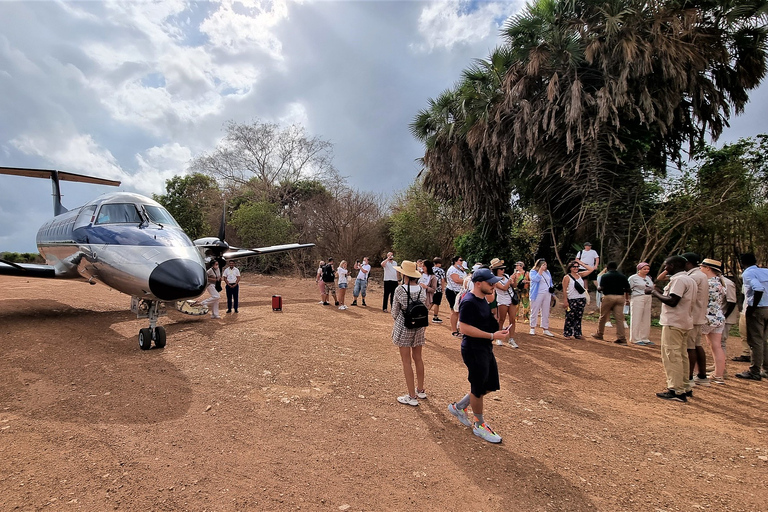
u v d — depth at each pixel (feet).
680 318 16.22
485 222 57.31
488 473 10.10
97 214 24.31
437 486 9.41
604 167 41.86
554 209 48.26
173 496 8.48
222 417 12.56
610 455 11.38
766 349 19.48
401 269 14.38
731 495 9.53
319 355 20.26
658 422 13.92
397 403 14.46
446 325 31.48
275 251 43.70
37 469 9.23
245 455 10.34
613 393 16.90
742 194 37.76
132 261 20.15
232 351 20.24
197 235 73.82
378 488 9.20
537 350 23.93
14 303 31.86
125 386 14.80
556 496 9.23
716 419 14.32
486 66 51.01
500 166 46.96
